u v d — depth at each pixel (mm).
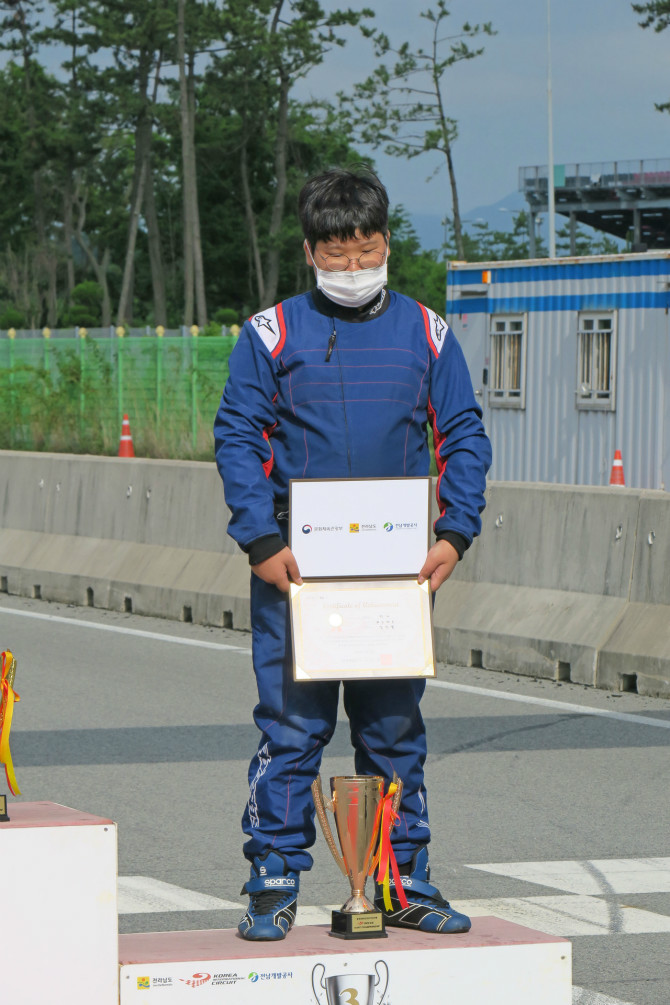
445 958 6613
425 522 7234
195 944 6781
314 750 7480
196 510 24609
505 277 39438
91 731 16188
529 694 18141
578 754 15086
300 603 7105
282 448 7480
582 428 37406
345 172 7430
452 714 16984
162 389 59188
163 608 24562
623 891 10758
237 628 23219
